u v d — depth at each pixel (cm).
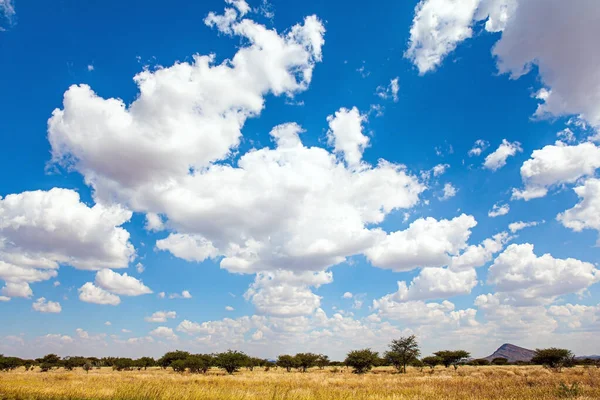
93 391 2455
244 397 2244
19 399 2212
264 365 9881
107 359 10050
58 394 2361
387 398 2211
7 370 7750
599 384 2855
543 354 6606
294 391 2500
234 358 6525
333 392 2458
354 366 6738
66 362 8688
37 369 8525
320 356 8456
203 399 2184
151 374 5641
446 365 7506
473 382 3341
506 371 5538
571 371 5191
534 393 2405
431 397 2320
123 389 2417
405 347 7000
